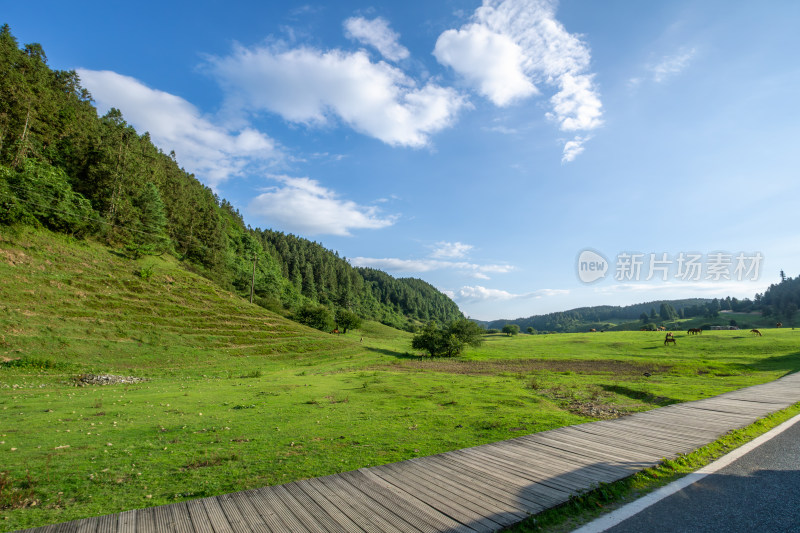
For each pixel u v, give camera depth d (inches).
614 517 203.9
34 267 2060.8
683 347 2246.6
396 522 193.5
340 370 1686.8
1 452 385.4
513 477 258.8
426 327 2512.3
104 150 3422.7
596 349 2465.6
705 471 277.7
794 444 345.7
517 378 1222.3
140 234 3245.6
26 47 3639.3
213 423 539.8
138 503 245.9
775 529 189.0
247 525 190.5
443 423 521.0
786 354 1750.7
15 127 2787.9
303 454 368.2
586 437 368.5
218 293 3157.0
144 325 2053.4
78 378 1129.4
